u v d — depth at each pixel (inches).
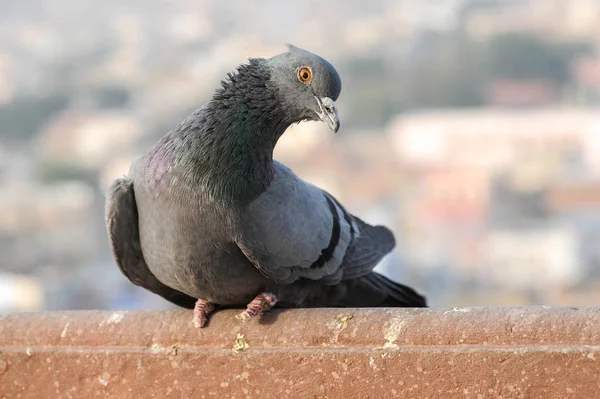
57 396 138.3
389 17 1831.9
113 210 153.1
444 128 1432.1
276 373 130.1
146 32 1706.4
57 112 1419.8
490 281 940.0
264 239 156.6
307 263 164.7
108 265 863.7
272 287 163.5
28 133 1387.8
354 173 1264.8
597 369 116.3
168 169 149.2
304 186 170.2
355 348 126.5
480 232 1058.1
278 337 130.6
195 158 148.6
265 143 156.5
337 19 1781.5
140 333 135.6
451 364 122.2
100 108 1414.9
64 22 1743.4
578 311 119.4
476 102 1534.2
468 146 1395.2
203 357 133.0
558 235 1005.8
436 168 1304.1
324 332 128.5
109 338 136.2
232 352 131.7
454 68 1654.8
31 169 1219.2
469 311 124.0
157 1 1838.1
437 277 959.0
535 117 1449.3
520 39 1658.5
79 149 1242.0
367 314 128.3
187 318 135.6
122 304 731.4
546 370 118.4
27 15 1733.5
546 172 1230.9
